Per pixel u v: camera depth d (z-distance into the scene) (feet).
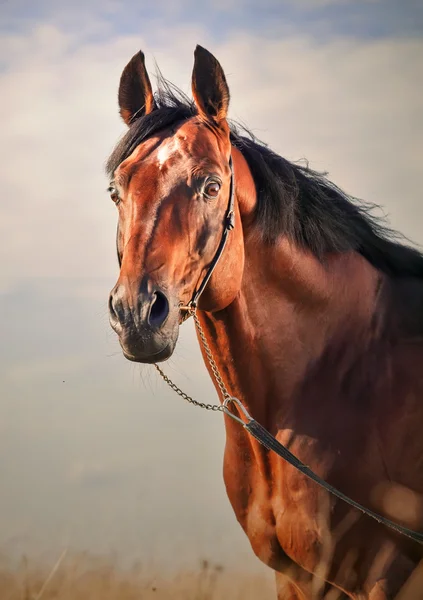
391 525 18.28
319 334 19.53
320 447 18.81
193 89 19.17
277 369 19.29
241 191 19.17
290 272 19.29
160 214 17.62
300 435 18.99
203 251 17.99
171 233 17.56
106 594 25.66
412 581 18.83
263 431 18.74
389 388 19.12
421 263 20.92
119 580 26.91
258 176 19.70
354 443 18.78
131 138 19.02
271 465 19.27
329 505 18.57
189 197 17.85
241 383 19.42
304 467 18.51
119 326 17.07
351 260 20.10
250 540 20.20
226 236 18.39
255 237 19.22
